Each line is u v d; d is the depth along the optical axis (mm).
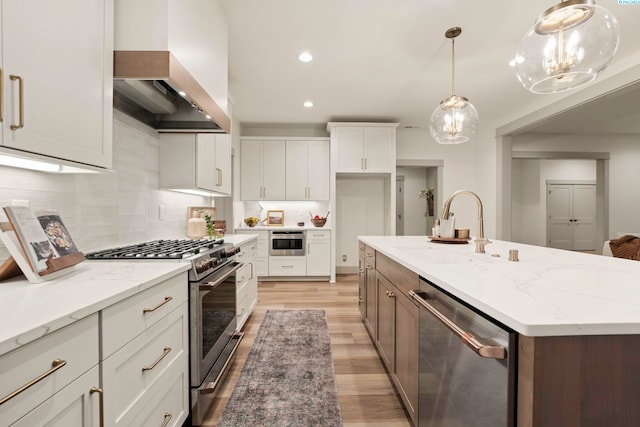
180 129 2312
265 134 5496
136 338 1072
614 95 3174
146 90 1771
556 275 1157
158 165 2414
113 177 1878
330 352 2424
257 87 3740
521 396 705
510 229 4898
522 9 2307
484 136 5410
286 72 3338
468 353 929
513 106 4387
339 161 4914
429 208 6367
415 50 2889
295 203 5461
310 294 4176
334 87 3750
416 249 1957
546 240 8414
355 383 1992
